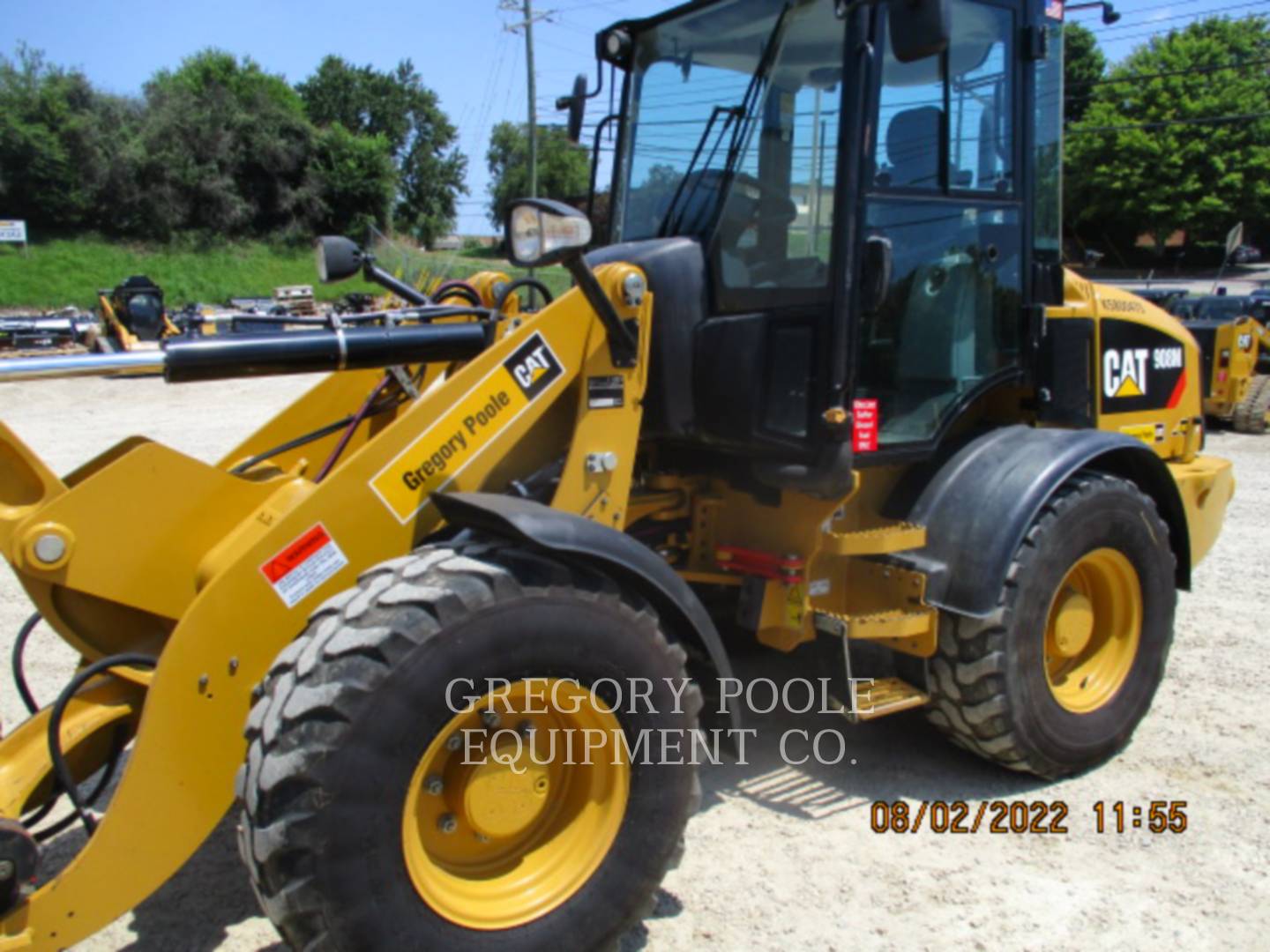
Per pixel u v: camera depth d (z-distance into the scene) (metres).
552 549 2.41
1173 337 4.52
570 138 4.07
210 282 37.66
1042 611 3.36
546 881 2.48
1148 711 4.05
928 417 3.45
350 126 55.56
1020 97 3.54
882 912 2.82
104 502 2.55
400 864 2.22
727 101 3.35
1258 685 4.34
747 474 3.43
